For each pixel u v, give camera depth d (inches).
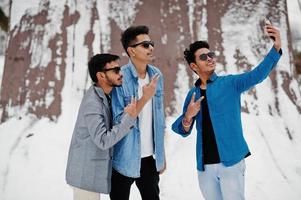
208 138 90.0
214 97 88.0
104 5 210.2
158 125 94.7
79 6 210.5
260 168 149.8
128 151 89.0
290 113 183.8
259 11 212.5
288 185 142.3
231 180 87.0
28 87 189.5
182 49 197.9
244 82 86.0
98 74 86.4
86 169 83.3
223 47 199.0
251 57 197.3
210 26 204.7
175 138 166.6
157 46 197.0
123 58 192.5
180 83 189.0
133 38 92.7
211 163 89.3
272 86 192.5
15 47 204.7
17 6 219.5
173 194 137.9
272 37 83.3
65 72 191.6
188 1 211.8
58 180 143.8
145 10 208.1
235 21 207.9
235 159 86.0
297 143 169.6
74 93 185.9
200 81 96.5
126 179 91.7
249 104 182.9
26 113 181.2
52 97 184.1
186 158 155.9
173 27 203.6
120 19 205.8
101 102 85.2
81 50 197.6
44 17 209.8
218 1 213.6
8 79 195.6
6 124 178.9
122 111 89.2
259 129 171.5
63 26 204.7
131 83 92.9
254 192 137.2
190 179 144.8
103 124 81.8
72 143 86.4
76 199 88.2
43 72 192.2
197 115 91.9
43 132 170.1
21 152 160.2
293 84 197.2
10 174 148.5
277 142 166.9
